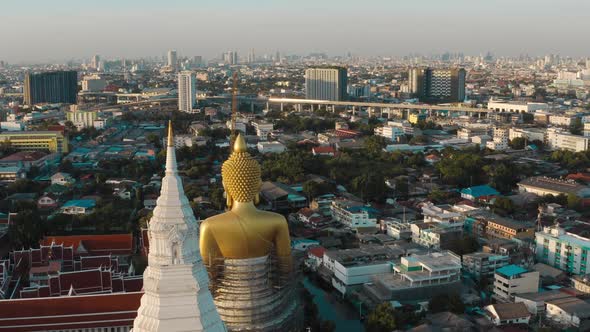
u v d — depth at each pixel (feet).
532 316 522.06
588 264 619.26
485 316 519.60
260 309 349.82
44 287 501.56
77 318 444.14
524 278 565.12
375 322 488.85
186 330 232.12
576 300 531.09
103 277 509.76
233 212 362.33
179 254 236.84
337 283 611.06
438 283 568.82
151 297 235.81
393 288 556.92
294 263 389.60
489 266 624.59
